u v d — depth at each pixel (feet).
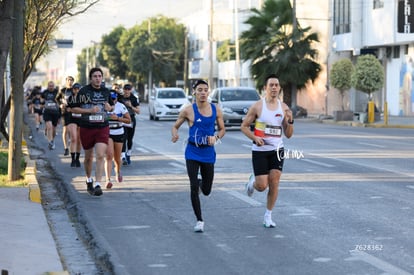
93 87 69.82
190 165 52.42
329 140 135.33
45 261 43.11
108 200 67.77
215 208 62.03
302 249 45.98
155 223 56.18
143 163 99.35
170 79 491.31
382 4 232.32
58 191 75.25
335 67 217.15
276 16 252.21
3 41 70.38
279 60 242.37
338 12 258.37
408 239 48.11
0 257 43.39
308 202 63.67
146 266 42.70
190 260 43.93
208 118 52.37
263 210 60.59
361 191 69.46
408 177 79.46
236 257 44.34
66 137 112.27
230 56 442.91
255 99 174.09
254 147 52.70
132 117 96.63
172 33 489.26
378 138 141.28
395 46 239.91
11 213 58.39
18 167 76.74
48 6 113.09
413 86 229.25
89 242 50.03
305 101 289.33
